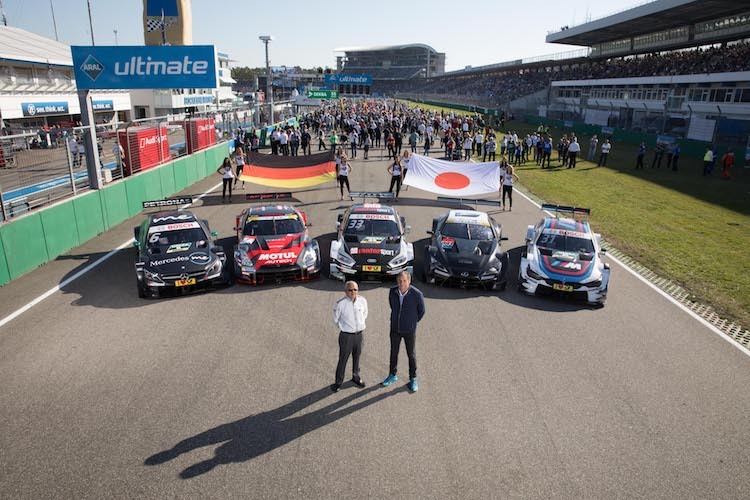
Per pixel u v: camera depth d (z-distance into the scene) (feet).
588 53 234.99
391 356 21.49
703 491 16.44
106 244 41.45
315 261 33.88
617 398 21.56
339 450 17.62
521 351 25.31
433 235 37.29
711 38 150.92
